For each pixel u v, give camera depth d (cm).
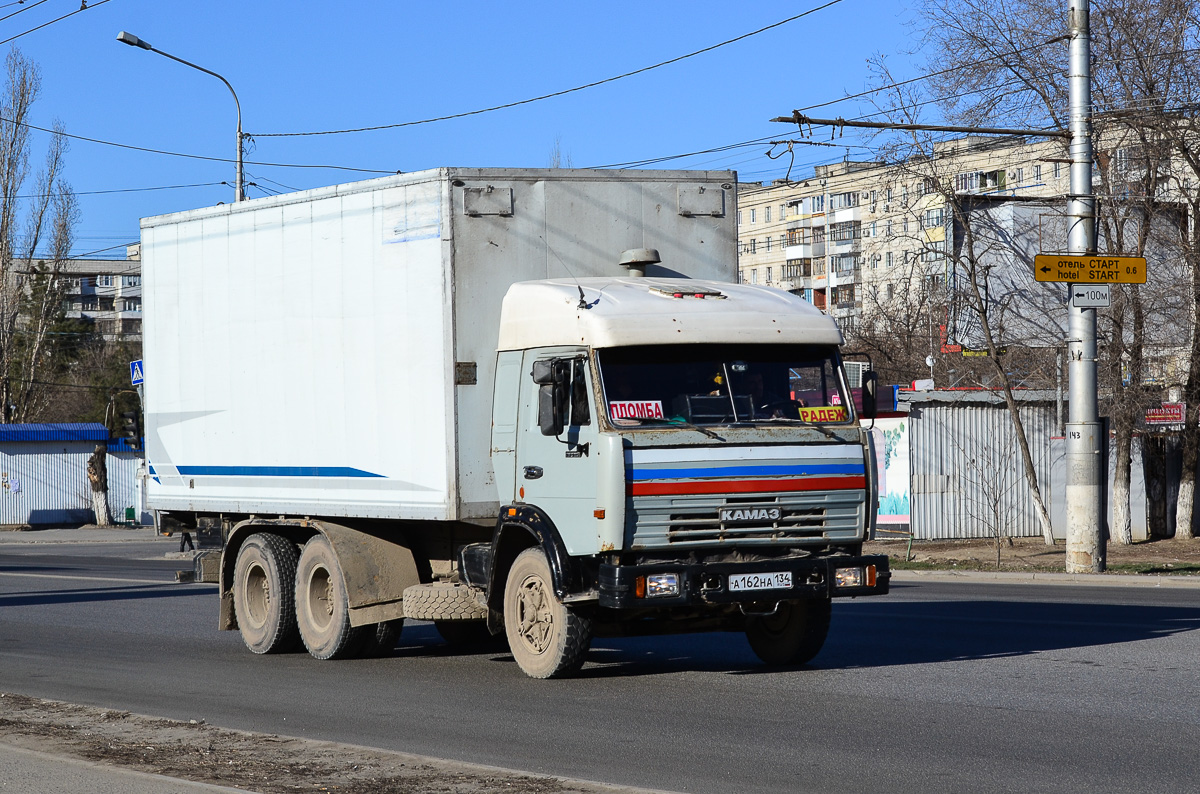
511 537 1085
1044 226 3288
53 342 7162
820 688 998
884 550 2862
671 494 963
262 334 1312
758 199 9362
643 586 949
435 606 1135
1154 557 2552
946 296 3422
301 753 754
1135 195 2653
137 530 4819
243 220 1336
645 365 991
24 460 5169
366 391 1184
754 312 1030
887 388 3028
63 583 2405
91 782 646
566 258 1132
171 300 1443
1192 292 2655
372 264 1176
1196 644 1209
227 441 1364
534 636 1056
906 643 1262
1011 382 3562
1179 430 2962
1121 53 2605
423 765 714
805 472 997
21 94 5875
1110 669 1064
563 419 992
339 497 1220
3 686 1117
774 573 979
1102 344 2767
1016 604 1673
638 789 643
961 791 661
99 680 1148
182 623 1664
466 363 1094
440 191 1099
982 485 3086
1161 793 651
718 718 880
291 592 1306
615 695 987
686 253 1179
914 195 3052
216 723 914
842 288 8350
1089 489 2152
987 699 934
